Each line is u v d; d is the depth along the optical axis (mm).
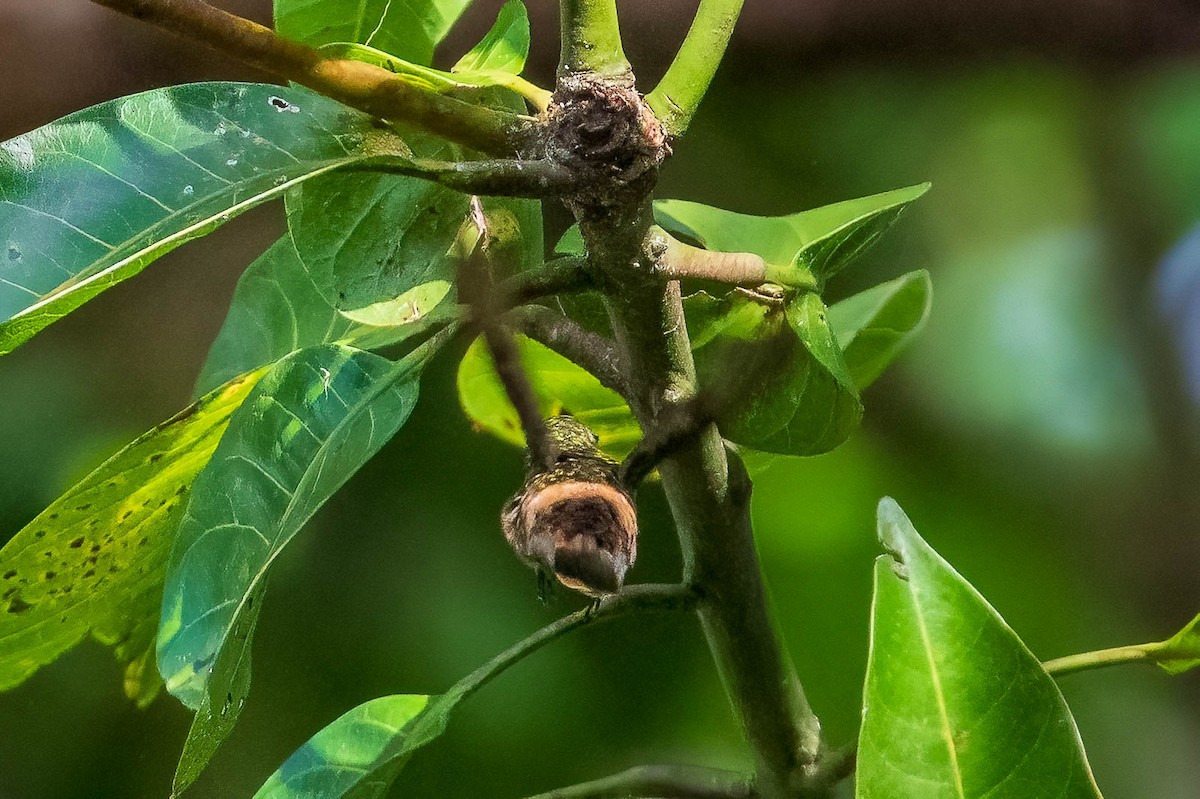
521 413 1389
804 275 1354
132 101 1322
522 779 1705
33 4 1699
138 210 1312
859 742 1327
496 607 1771
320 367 1364
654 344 1358
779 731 1404
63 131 1315
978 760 1327
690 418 1364
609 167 1321
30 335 1297
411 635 1771
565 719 1729
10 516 1913
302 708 1781
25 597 1390
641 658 1751
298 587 1791
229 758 1790
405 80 1327
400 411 1348
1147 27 2062
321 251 1367
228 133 1327
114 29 1683
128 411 2027
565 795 1409
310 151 1332
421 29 1400
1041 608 2084
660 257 1339
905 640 1335
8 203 1307
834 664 1775
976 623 1336
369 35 1399
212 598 1340
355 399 1361
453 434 1805
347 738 1390
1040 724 1330
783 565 1812
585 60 1327
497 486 1814
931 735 1329
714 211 1425
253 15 1746
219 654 1315
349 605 1795
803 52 2045
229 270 2125
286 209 1363
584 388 1441
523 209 1382
